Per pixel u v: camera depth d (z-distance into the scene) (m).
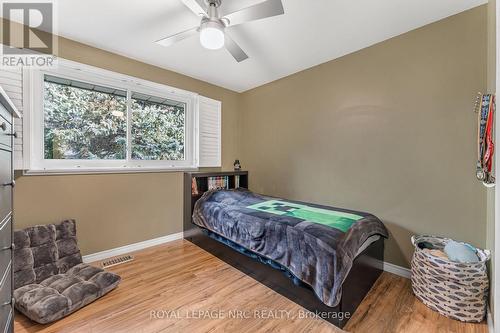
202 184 3.41
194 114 3.40
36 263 1.91
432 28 2.01
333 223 1.87
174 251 2.78
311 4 1.79
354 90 2.54
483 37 1.78
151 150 3.00
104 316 1.61
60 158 2.30
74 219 2.32
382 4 1.79
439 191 2.00
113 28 2.13
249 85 3.70
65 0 1.74
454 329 1.50
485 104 1.41
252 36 2.25
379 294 1.88
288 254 1.79
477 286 1.53
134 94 2.83
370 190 2.42
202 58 2.74
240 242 2.22
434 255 1.71
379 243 2.16
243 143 4.02
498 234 1.16
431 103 2.03
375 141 2.38
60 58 2.24
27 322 1.54
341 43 2.37
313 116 2.95
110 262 2.45
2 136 0.99
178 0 1.75
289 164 3.26
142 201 2.85
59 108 2.29
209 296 1.87
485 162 1.40
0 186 0.97
